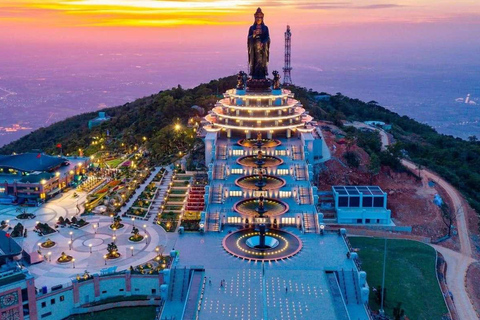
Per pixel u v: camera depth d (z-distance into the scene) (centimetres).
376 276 15250
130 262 15188
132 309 13650
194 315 11925
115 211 18900
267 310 11894
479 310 14338
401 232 18588
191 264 14138
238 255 14512
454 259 17325
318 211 17675
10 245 13250
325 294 12581
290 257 14462
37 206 19725
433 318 13512
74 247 16162
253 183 18062
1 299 12181
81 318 13262
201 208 18612
